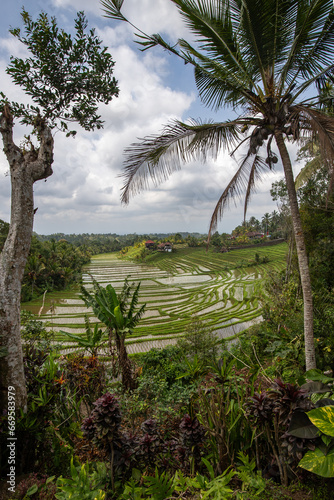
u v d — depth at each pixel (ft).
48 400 11.50
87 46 14.51
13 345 12.01
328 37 15.03
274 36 14.88
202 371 14.70
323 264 41.47
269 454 9.29
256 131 17.13
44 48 13.56
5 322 12.00
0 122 12.93
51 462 10.93
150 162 17.31
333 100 17.01
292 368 22.89
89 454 11.23
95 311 26.91
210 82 17.62
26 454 10.54
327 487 7.77
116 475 9.05
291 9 14.39
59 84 14.43
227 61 15.88
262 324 39.14
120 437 9.21
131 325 26.76
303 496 7.63
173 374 28.86
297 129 15.92
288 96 16.38
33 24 13.41
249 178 20.93
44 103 14.58
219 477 7.55
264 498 7.30
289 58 15.66
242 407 9.60
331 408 7.43
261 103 16.53
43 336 28.40
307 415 7.88
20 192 13.12
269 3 13.64
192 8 14.14
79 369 21.47
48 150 13.92
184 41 15.99
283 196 47.29
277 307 36.06
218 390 10.85
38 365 14.51
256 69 16.34
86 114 15.48
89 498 7.25
